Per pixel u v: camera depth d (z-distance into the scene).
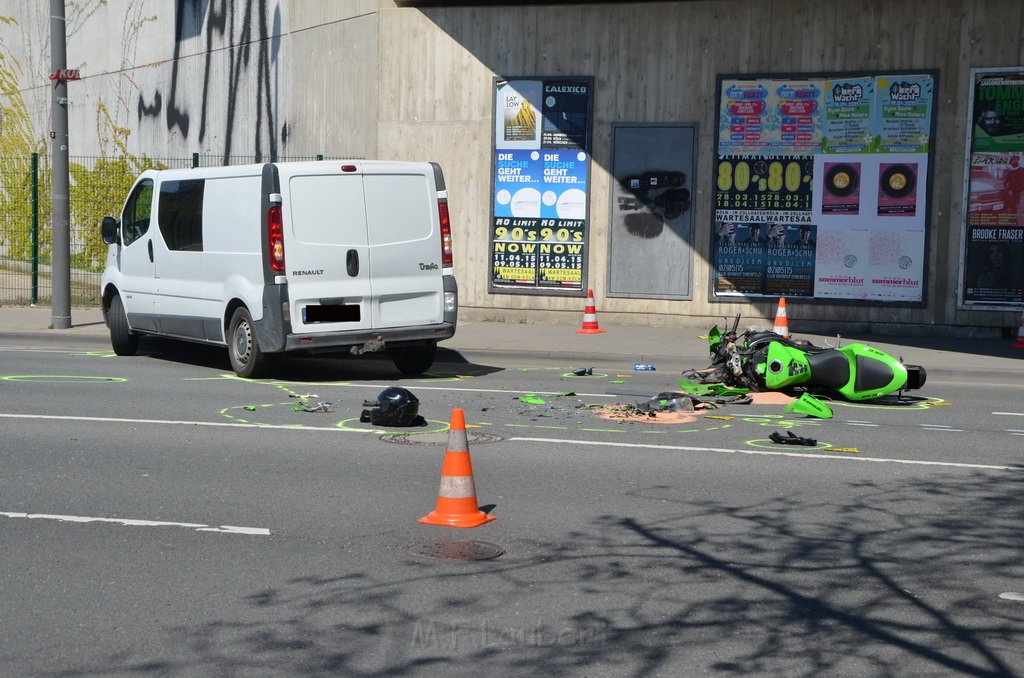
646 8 19.08
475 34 19.88
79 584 6.04
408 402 10.50
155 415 11.09
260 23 24.20
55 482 8.29
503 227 19.97
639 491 8.15
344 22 21.50
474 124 20.00
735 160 18.88
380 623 5.50
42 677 4.84
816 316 18.75
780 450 9.66
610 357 15.60
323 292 13.11
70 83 30.77
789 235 18.77
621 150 19.34
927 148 18.09
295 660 5.04
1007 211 17.91
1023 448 9.88
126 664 4.99
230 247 13.57
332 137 22.06
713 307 19.16
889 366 12.13
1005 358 15.78
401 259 13.52
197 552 6.62
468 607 5.73
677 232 19.20
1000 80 17.77
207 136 26.16
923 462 9.22
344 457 9.20
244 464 8.91
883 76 18.17
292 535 6.98
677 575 6.27
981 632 5.46
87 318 19.95
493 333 18.16
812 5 18.38
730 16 18.73
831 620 5.60
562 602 5.82
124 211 15.66
